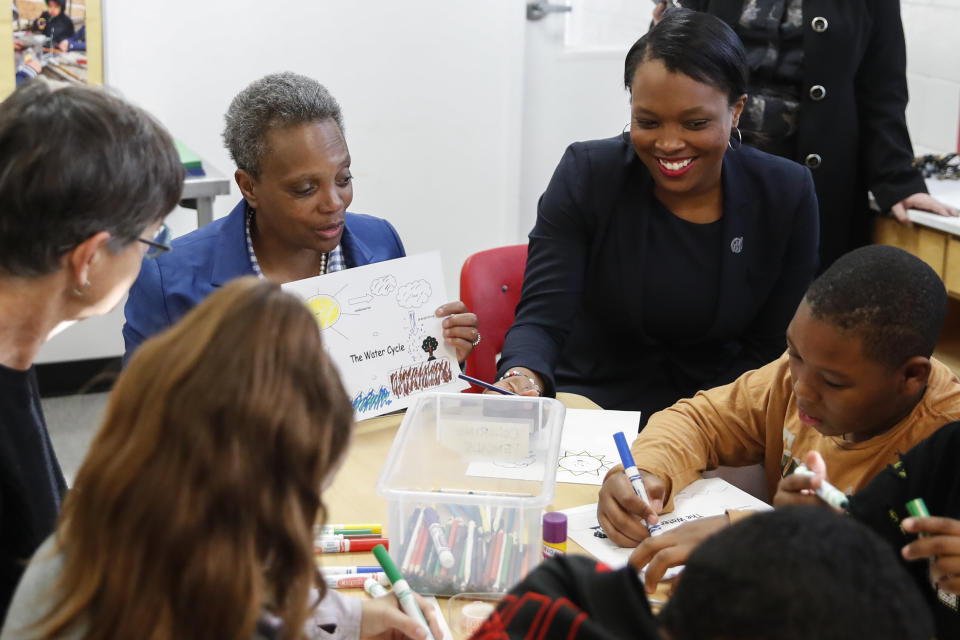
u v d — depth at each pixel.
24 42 3.03
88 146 0.95
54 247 0.96
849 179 2.59
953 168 2.84
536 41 3.72
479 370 2.18
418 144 3.68
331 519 1.37
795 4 2.49
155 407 0.72
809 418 1.36
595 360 2.04
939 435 1.18
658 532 1.34
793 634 0.59
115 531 0.72
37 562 0.80
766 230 1.90
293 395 0.74
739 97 1.76
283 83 1.60
